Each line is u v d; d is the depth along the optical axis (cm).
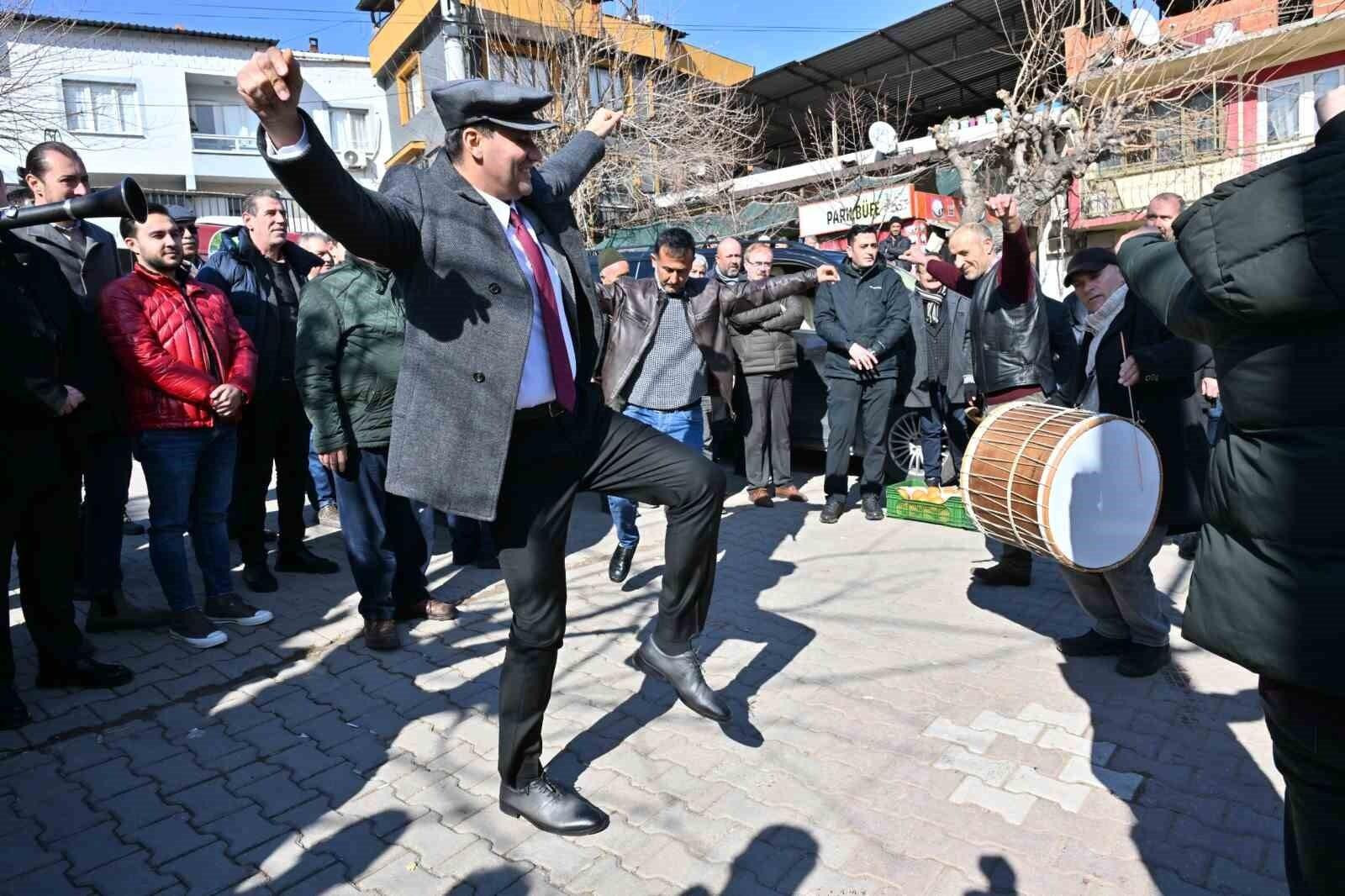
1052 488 311
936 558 521
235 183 2850
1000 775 290
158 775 310
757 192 1853
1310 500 153
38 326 328
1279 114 1455
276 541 621
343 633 436
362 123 3016
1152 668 355
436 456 232
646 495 273
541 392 250
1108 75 1128
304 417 527
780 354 641
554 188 275
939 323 630
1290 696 164
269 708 360
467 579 515
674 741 320
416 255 228
